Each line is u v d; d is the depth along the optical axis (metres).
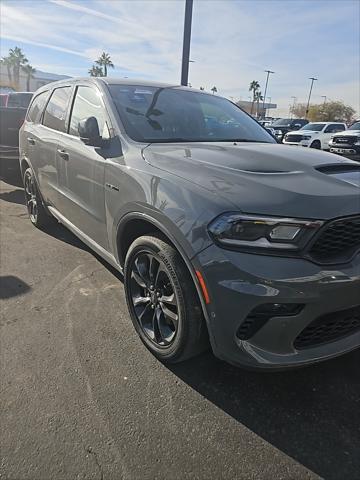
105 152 3.00
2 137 7.68
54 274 3.80
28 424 2.05
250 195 2.02
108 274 3.82
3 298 3.31
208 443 1.97
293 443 1.98
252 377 2.45
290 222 1.91
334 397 2.30
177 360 2.42
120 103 3.23
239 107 4.22
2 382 2.34
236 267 1.92
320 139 20.14
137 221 2.62
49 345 2.70
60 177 3.91
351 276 1.98
